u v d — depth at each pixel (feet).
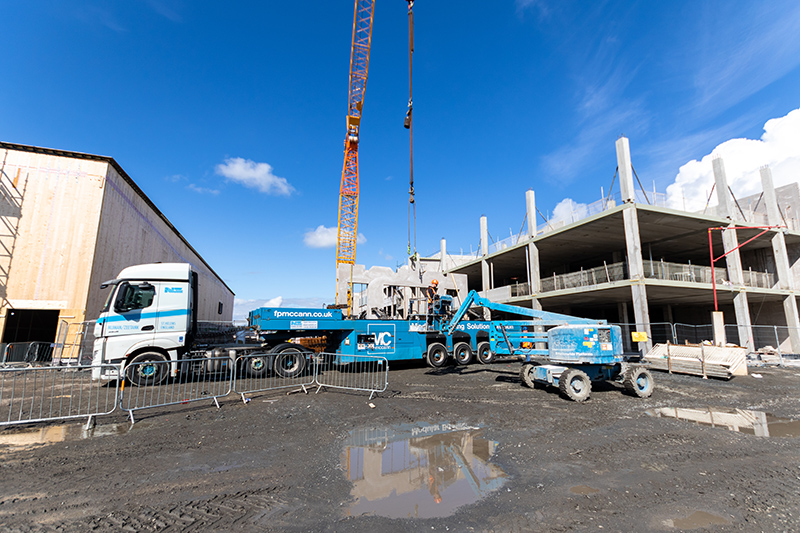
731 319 92.94
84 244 61.11
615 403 29.30
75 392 32.68
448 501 13.15
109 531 11.25
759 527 11.64
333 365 45.42
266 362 39.32
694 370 44.70
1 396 30.53
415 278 61.00
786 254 80.89
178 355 35.76
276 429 21.72
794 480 15.25
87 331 58.59
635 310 61.87
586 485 14.56
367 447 18.89
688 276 70.95
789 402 31.12
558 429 22.08
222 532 11.18
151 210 87.10
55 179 61.36
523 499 13.32
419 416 24.71
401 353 46.34
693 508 12.79
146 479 14.99
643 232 77.46
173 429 21.59
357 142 119.55
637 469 16.28
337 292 70.44
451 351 50.88
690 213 67.77
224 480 14.90
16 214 58.75
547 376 32.32
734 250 68.80
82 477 15.16
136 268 35.32
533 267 85.40
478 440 20.02
